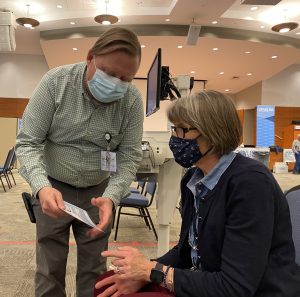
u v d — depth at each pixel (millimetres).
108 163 1473
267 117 11867
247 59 10367
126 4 7625
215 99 986
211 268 973
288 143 13141
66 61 10781
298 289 895
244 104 15375
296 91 13602
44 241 1464
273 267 904
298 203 1126
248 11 7883
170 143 1074
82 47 9477
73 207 1273
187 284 910
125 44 1240
